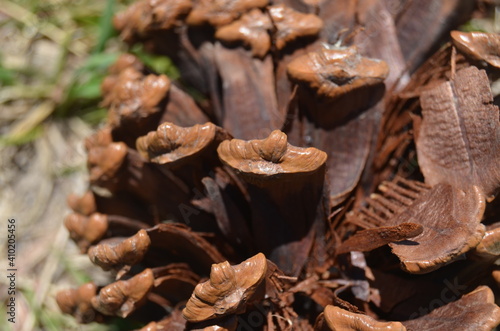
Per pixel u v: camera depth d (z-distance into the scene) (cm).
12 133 32
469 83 23
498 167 22
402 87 25
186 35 26
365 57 24
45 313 29
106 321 26
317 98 24
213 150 24
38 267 30
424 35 26
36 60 33
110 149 25
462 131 23
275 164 22
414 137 24
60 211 31
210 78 26
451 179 23
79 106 32
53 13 34
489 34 23
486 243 22
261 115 25
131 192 26
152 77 25
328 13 26
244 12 25
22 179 31
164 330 23
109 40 33
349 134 24
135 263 23
